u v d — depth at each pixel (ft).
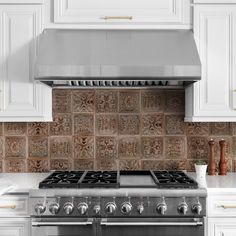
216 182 8.09
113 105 9.60
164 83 9.17
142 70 7.74
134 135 9.61
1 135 9.56
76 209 7.27
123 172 9.11
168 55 7.93
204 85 8.37
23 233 7.50
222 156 9.23
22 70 8.42
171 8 8.46
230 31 8.38
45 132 9.60
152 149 9.61
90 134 9.61
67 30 8.46
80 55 7.92
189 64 7.76
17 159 9.59
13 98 8.41
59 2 8.42
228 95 8.36
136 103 9.60
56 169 9.61
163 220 7.33
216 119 8.37
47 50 8.01
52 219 7.36
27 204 7.50
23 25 8.42
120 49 8.05
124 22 8.43
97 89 9.59
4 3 8.39
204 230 7.48
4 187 7.32
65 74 7.75
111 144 9.61
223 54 8.37
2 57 8.43
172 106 9.60
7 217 7.52
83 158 9.61
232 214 7.48
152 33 8.40
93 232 7.32
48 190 7.30
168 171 9.12
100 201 7.29
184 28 8.48
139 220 7.33
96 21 8.43
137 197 7.27
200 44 8.40
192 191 7.28
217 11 8.39
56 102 9.58
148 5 8.44
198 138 9.59
